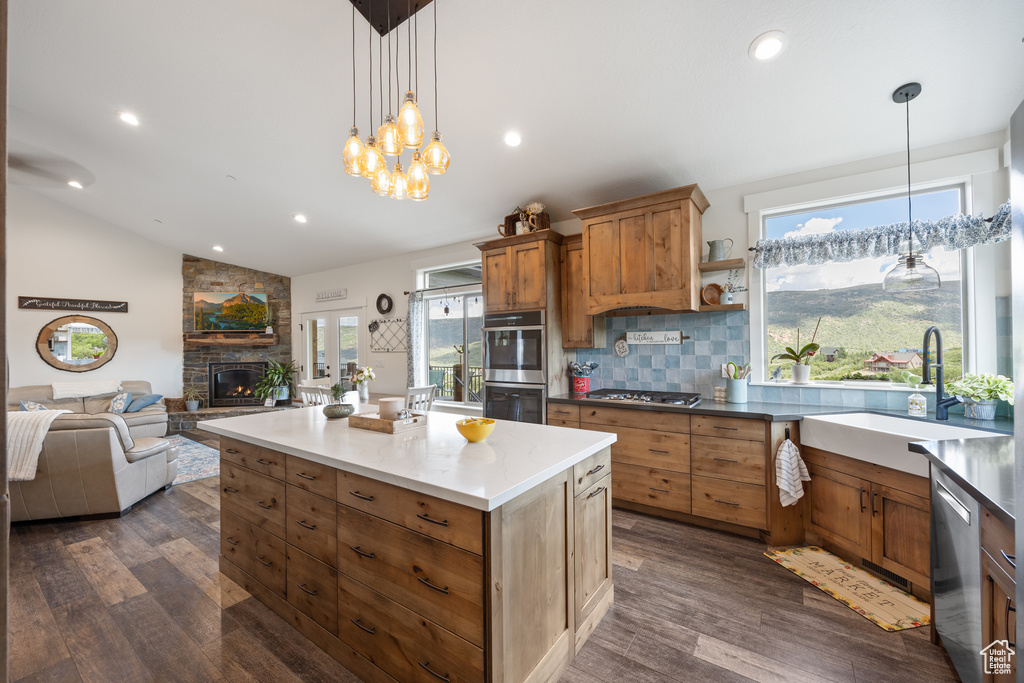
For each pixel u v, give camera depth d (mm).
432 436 2008
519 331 3828
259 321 7219
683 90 2477
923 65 2131
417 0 2020
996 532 1241
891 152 2732
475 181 3705
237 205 4875
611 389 3877
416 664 1445
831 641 1782
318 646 1792
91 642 1820
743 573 2318
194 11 2396
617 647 1770
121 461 3182
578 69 2443
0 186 477
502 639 1307
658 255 3121
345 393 3588
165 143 3787
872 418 2615
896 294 2818
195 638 1844
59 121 3713
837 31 2025
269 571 2033
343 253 5988
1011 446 1695
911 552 2062
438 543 1378
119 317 6414
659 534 2812
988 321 2479
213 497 3586
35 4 2498
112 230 6359
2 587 499
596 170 3334
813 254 2920
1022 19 1859
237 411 6746
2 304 477
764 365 3246
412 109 1691
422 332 5430
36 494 2945
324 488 1751
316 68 2686
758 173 3117
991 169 2432
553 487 1595
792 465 2541
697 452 2879
